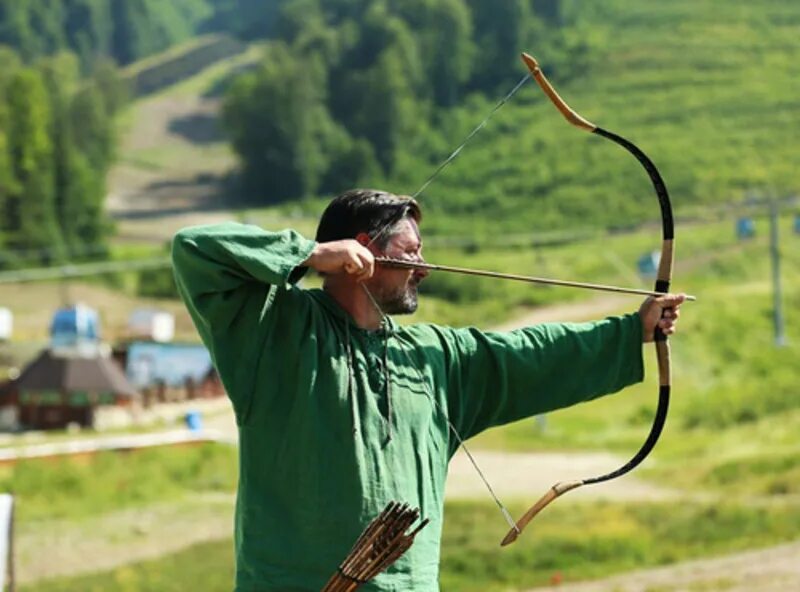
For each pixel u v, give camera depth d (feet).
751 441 152.46
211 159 605.31
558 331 24.14
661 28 606.96
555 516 100.78
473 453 156.76
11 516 59.93
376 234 22.80
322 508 21.43
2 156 441.27
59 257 415.64
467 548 89.15
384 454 21.81
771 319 272.10
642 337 24.36
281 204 540.52
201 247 21.34
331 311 22.61
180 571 93.56
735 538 90.58
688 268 339.77
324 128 557.33
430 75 599.57
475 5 622.13
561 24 626.23
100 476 130.62
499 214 461.37
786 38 582.76
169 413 213.25
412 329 23.40
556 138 518.78
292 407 21.71
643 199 449.89
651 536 91.09
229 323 21.80
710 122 508.94
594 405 198.90
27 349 271.28
